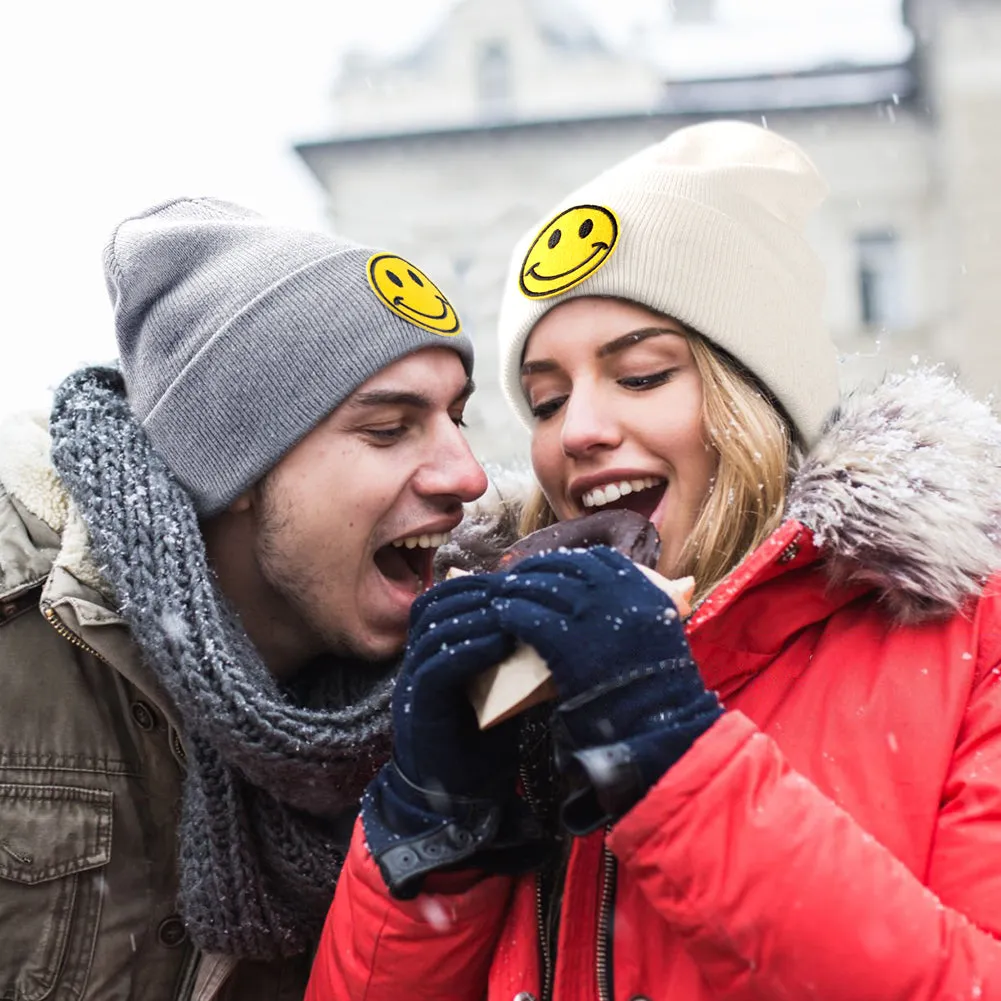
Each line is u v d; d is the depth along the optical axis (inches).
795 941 39.8
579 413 57.0
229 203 70.4
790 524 48.8
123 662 58.2
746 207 60.3
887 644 48.1
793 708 48.3
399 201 694.5
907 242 649.6
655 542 51.1
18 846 58.2
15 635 60.7
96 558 58.4
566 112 685.3
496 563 66.0
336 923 50.6
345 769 56.6
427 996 48.8
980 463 51.8
